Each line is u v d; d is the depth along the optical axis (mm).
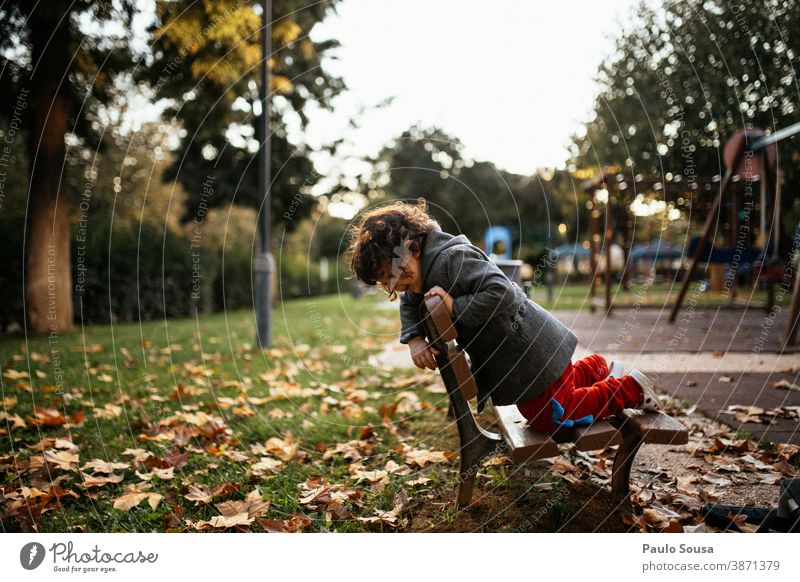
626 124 12352
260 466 2551
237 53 7199
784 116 9203
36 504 2205
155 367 4941
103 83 7762
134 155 16891
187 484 2400
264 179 5719
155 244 10547
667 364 4410
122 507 2205
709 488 2211
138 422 3309
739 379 3779
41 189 7621
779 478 2260
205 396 3912
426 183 24047
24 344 6465
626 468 1961
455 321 1884
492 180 23516
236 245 18938
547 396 1932
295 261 20188
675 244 13750
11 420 3230
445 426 3143
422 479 2350
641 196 10875
